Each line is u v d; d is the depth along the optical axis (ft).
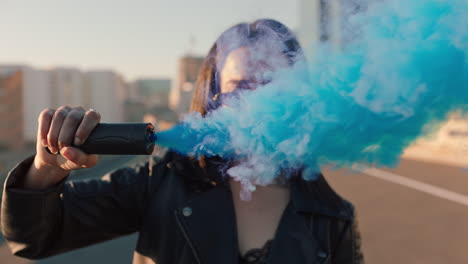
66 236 3.54
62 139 2.70
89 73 306.35
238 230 3.70
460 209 21.36
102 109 311.88
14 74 252.83
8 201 3.15
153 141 2.77
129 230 3.92
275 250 3.57
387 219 19.69
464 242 15.98
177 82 245.45
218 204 3.66
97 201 3.62
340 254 4.02
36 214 3.19
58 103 282.36
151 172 3.92
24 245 3.34
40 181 3.20
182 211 3.60
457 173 32.55
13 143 247.91
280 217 3.81
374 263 14.12
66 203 3.49
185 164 3.80
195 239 3.51
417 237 16.80
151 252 3.71
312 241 3.69
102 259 14.43
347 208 4.17
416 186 27.94
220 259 3.49
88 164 2.83
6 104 249.96
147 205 3.84
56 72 281.74
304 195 3.86
